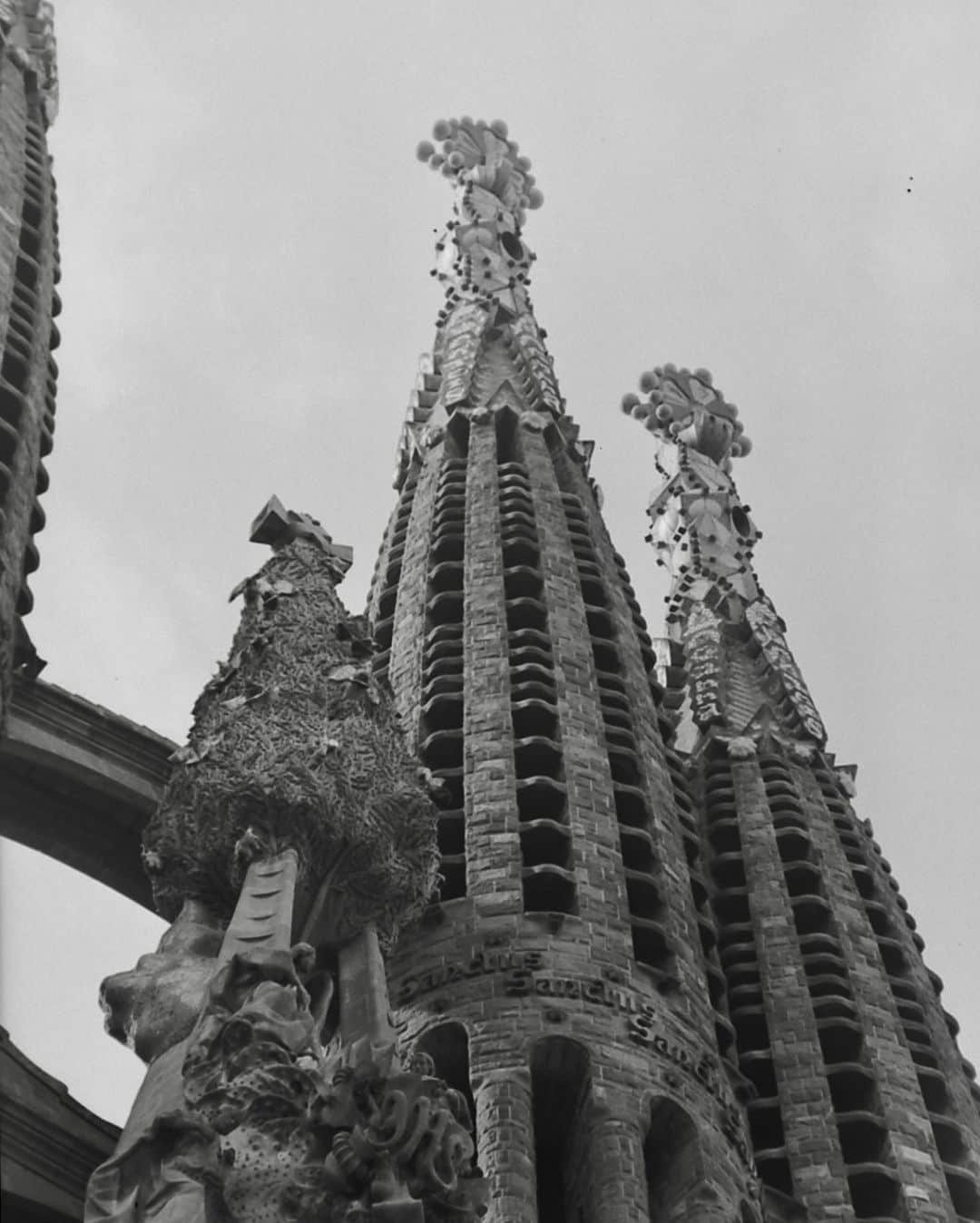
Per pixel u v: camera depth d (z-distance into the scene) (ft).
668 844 233.55
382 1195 115.44
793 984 242.99
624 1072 198.08
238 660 186.29
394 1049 124.57
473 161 372.17
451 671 250.57
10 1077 146.20
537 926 209.67
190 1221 113.60
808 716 295.69
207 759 169.27
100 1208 115.85
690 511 336.49
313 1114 119.14
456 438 304.91
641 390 360.48
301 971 136.67
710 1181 193.57
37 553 211.41
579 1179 191.93
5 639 192.54
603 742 240.53
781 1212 214.07
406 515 295.07
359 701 180.14
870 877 269.44
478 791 227.20
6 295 239.91
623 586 284.20
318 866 164.76
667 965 215.31
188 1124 118.21
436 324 337.11
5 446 217.36
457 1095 126.72
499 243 353.72
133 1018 138.82
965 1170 227.61
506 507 285.02
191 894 162.20
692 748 287.07
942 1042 246.68
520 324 332.39
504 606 260.01
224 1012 130.21
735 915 257.34
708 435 353.10
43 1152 143.95
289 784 166.50
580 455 308.60
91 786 193.36
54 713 195.31
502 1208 183.32
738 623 314.55
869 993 245.04
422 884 170.50
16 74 287.28
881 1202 220.23
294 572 200.64
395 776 173.78
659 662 311.27
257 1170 116.26
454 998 203.10
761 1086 231.91
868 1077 231.50
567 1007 202.39
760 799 274.57
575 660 253.44
